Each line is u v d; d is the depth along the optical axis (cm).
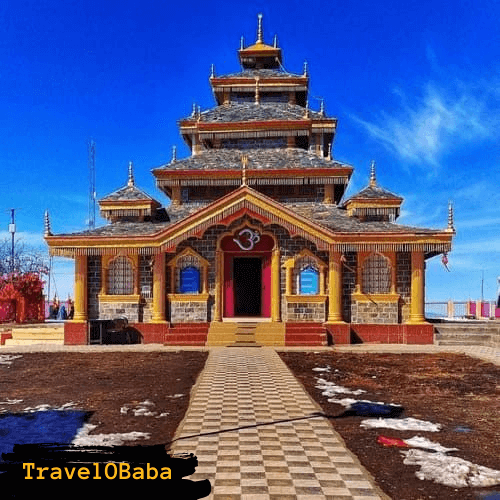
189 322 2741
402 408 1353
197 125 3331
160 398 1460
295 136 3328
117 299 2764
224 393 1498
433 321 3105
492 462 945
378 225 2767
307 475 861
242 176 2847
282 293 2728
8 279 3894
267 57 3997
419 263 2670
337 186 3222
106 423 1200
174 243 2680
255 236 2752
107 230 2808
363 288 2717
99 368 1972
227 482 831
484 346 2555
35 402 1419
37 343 2825
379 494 786
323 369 1928
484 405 1391
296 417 1235
